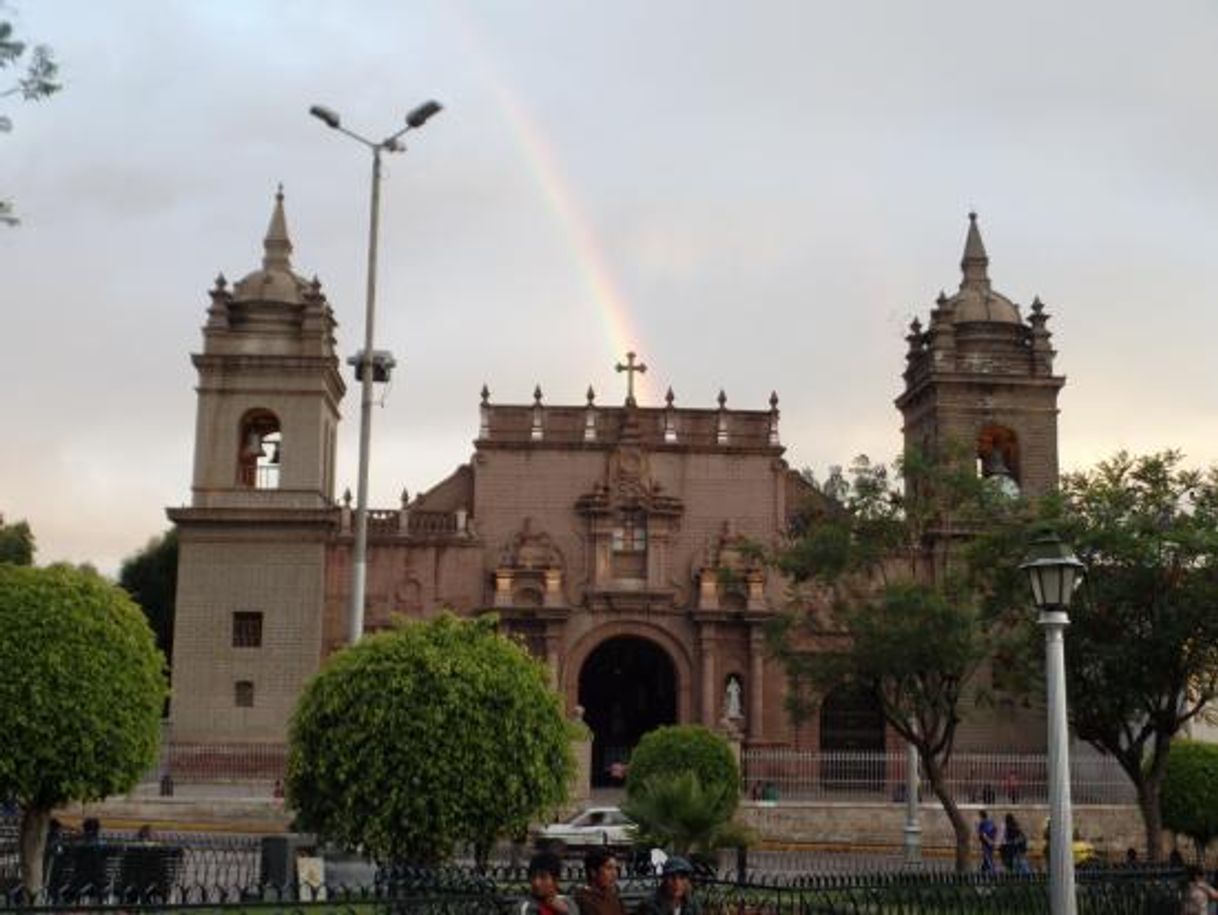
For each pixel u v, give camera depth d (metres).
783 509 66.31
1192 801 42.41
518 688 23.62
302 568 62.62
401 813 22.58
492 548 65.19
